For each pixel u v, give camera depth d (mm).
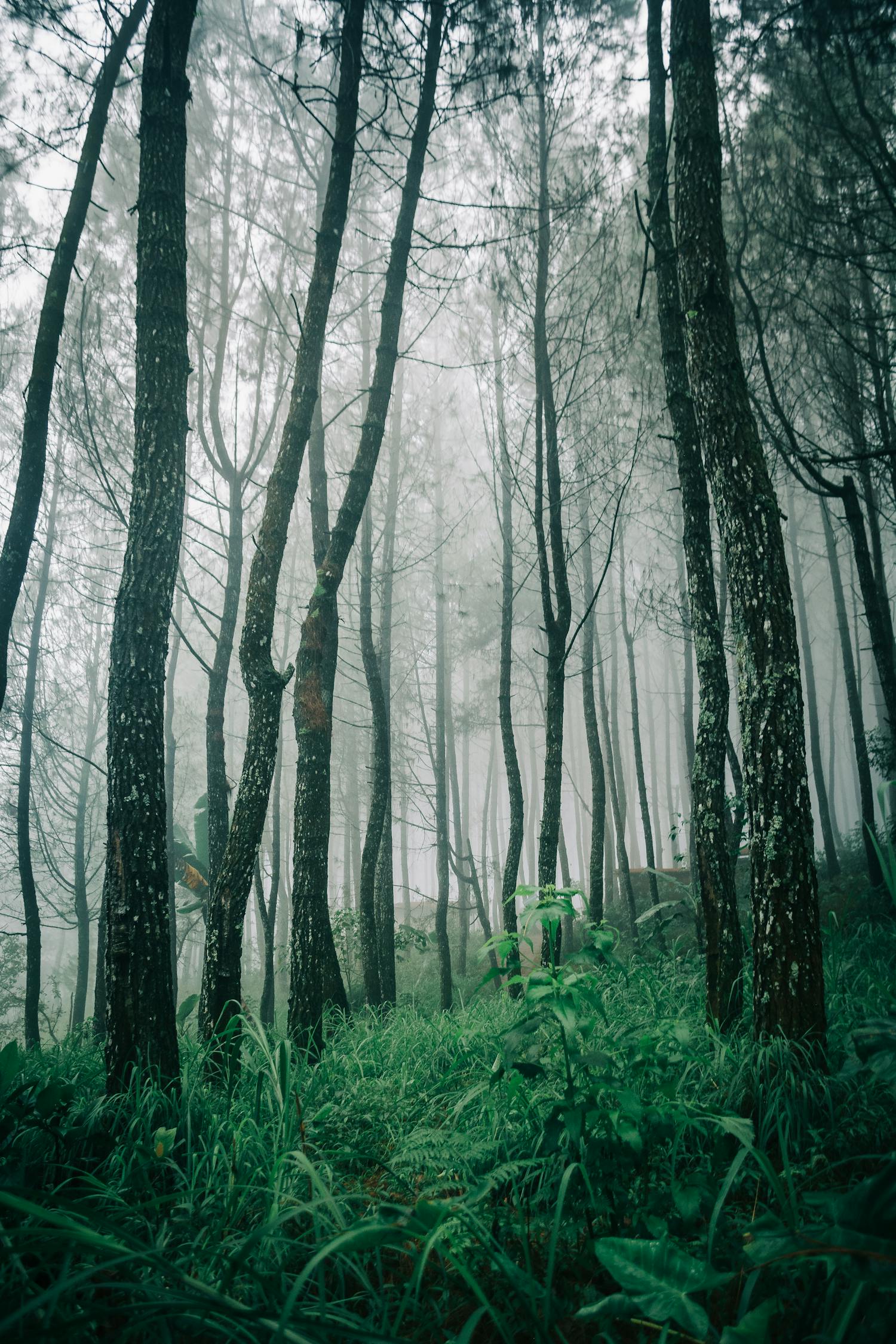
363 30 7000
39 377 4965
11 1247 1812
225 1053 4367
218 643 9750
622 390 12461
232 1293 2225
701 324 4359
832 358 10188
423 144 7828
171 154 4645
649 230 6266
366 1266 2549
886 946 6715
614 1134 2609
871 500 11750
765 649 3918
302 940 6500
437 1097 4004
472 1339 2152
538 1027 2709
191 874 15383
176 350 4520
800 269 9172
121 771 3982
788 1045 3438
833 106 7281
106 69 5570
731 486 4137
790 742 3799
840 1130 3049
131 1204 2816
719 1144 2721
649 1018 4891
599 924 3064
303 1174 2928
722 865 4945
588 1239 2479
